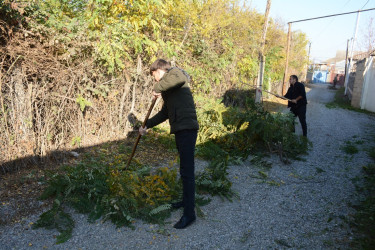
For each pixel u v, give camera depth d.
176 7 6.05
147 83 5.75
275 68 16.69
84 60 4.25
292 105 6.56
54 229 2.58
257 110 6.13
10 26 3.35
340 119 9.89
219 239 2.65
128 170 3.60
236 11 9.62
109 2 4.25
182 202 3.15
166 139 5.12
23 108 3.56
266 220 3.02
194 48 7.26
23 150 3.60
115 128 5.15
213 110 5.81
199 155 4.79
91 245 2.43
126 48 4.74
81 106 4.12
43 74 3.72
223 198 3.45
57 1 4.41
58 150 4.05
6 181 3.25
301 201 3.48
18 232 2.47
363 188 3.85
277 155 5.32
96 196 2.98
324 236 2.73
